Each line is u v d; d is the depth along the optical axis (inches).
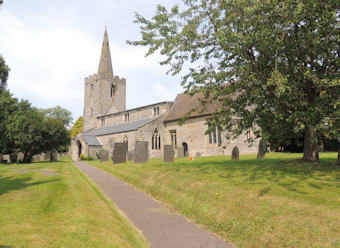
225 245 214.4
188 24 400.8
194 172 465.4
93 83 2453.2
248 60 396.5
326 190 285.0
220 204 286.7
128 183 508.7
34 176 539.8
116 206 329.1
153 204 343.3
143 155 769.6
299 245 189.3
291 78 386.6
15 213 245.6
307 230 201.2
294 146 1172.5
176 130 1455.5
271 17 348.8
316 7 333.4
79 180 493.7
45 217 237.8
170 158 773.3
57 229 207.9
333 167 422.0
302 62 413.4
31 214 244.1
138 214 296.8
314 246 183.5
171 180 420.8
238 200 283.0
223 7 376.5
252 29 368.8
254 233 219.5
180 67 448.1
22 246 173.2
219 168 502.9
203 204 299.3
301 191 287.7
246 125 454.0
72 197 324.5
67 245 179.5
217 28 385.1
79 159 1786.4
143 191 429.4
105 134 1701.5
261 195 285.1
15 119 1182.3
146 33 410.0
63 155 2330.2
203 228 254.2
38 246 174.4
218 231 242.5
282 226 215.0
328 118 354.9
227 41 364.2
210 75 405.1
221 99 466.6
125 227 240.7
